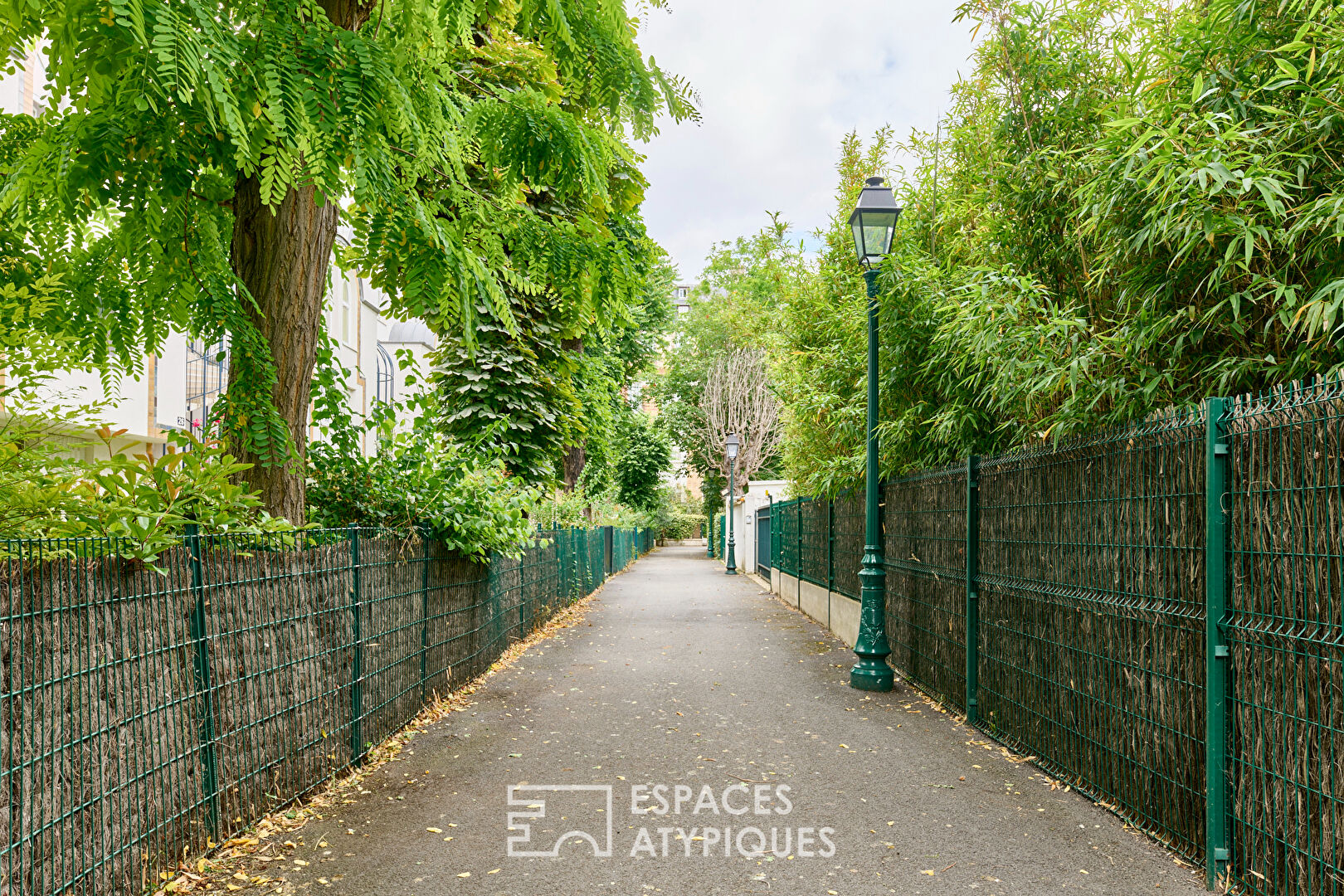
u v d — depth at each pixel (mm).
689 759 5590
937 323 7301
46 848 2803
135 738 3297
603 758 5609
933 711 7109
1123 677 4426
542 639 11688
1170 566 4016
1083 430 5016
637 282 6289
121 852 3189
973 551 6594
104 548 3137
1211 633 3613
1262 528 3406
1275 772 3297
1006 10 5902
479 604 8680
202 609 3779
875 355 8055
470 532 7520
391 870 3742
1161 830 4094
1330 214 3211
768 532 22297
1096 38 5801
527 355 12391
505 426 8766
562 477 18688
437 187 5871
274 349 5570
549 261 5875
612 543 28062
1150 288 4184
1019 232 5934
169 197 3963
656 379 46156
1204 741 3738
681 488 68938
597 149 5355
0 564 2691
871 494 8156
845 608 11203
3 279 4586
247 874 3658
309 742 4805
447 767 5398
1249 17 3875
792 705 7312
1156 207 3732
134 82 3486
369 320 24281
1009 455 5926
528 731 6371
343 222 6340
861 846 4059
